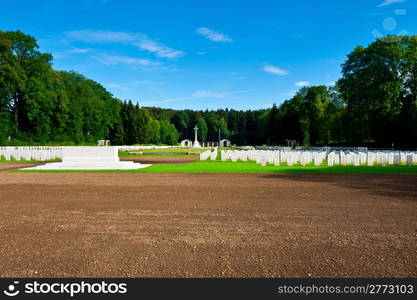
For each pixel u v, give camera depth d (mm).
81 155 19688
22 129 49094
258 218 6391
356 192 9625
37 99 45250
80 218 6410
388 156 20562
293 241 4922
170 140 128750
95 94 71500
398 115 41344
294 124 75438
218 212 6945
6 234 5320
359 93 42125
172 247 4676
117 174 15180
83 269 3941
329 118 61281
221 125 151125
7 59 41406
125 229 5621
